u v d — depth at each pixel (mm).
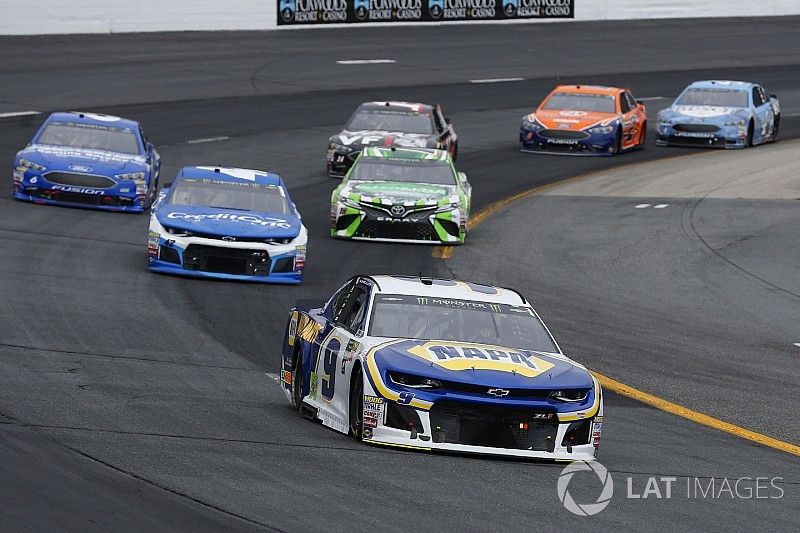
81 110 125125
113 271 68438
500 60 170625
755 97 134500
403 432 36656
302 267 70500
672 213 96312
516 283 73000
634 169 117500
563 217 95125
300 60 161000
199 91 139250
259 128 125312
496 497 32750
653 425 45000
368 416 37250
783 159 122188
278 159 113062
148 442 36344
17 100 126875
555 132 124375
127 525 28500
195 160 109562
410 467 35156
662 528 31094
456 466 35688
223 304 62906
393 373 36938
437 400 36594
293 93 142375
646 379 53094
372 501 31547
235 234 69000
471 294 42188
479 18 196000
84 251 73250
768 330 64500
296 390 43844
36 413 38938
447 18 193500
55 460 33562
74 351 49844
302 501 31172
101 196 87375
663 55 181750
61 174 87000
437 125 111188
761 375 55219
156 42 165375
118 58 152625
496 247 84375
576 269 77750
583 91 129875
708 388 52094
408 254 81000
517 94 151875
